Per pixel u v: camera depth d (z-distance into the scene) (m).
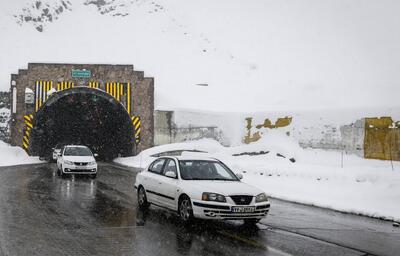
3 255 7.09
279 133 37.31
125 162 38.09
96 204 12.67
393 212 12.12
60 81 42.03
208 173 10.88
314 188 17.05
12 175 22.17
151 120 42.72
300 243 8.35
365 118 30.42
